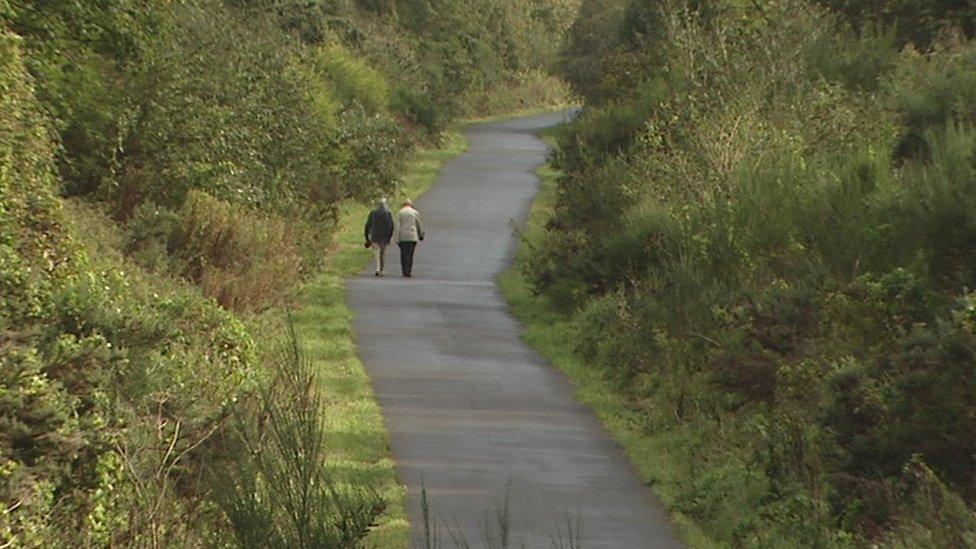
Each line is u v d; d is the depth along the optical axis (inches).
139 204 3366.1
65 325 1807.3
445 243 5492.1
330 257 4790.8
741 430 2188.7
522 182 7755.9
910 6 4384.8
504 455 2171.5
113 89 3282.5
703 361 2571.4
